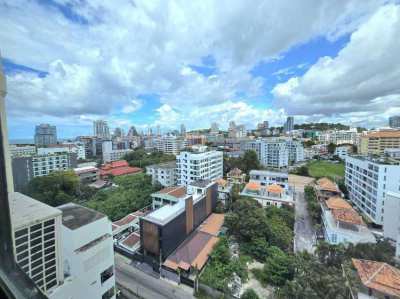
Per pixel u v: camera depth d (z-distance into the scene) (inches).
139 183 2038.6
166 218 1025.5
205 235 1167.6
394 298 594.6
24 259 438.9
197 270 883.4
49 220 482.9
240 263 896.3
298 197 1863.9
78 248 569.9
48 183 1728.6
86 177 2404.0
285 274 840.3
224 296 783.7
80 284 563.5
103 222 646.5
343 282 648.4
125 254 1095.6
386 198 1080.8
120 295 818.8
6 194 99.0
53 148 2952.8
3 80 306.3
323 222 1222.3
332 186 1715.1
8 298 79.7
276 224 1184.2
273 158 3280.0
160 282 893.2
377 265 680.4
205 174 2037.4
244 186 1937.7
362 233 975.0
